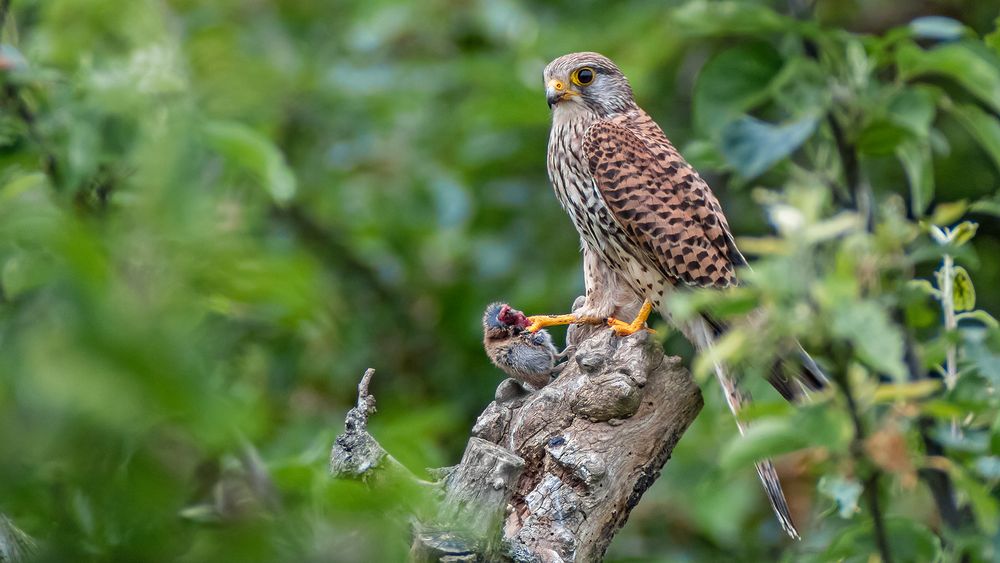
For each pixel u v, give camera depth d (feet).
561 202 37.76
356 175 47.50
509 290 46.32
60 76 24.85
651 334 26.16
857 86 19.80
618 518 25.00
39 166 24.67
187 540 16.61
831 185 20.49
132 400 11.74
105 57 24.88
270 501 18.44
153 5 27.76
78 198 21.93
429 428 34.30
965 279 22.26
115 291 12.01
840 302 16.57
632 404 24.80
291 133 47.39
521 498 24.75
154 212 13.78
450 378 45.55
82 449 13.79
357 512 18.37
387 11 46.78
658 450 25.35
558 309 44.70
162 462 15.61
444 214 45.93
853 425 17.78
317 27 50.60
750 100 20.26
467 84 48.96
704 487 32.12
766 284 17.01
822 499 27.99
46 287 12.07
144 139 16.24
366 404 21.86
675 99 48.70
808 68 20.07
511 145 48.16
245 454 18.35
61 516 16.19
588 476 24.27
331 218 46.93
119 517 15.78
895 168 42.45
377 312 46.85
